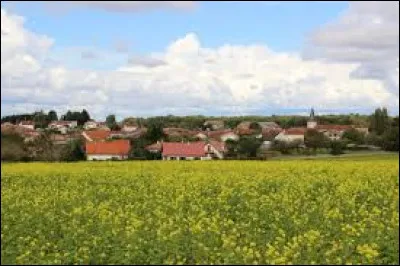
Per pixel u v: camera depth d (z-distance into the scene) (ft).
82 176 117.70
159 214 64.69
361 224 56.49
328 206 69.97
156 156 237.45
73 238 51.75
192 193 85.71
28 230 57.36
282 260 42.78
